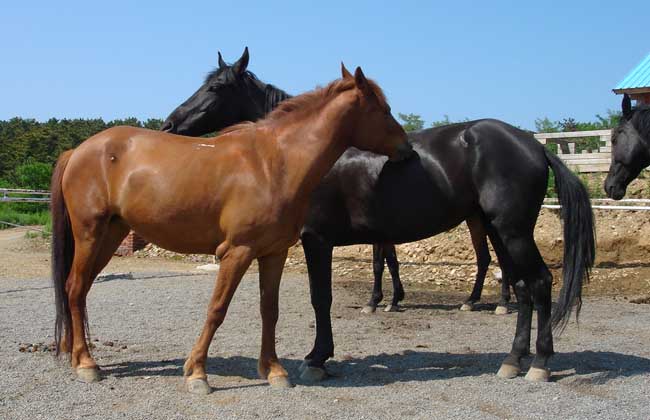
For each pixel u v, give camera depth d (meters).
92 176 5.14
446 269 12.05
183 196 4.91
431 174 5.38
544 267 5.30
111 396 4.71
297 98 5.12
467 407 4.53
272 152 4.93
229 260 4.84
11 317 7.81
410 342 6.80
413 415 4.36
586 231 5.24
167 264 13.92
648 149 7.54
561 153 15.70
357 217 5.54
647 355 6.14
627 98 7.65
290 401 4.63
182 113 7.27
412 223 5.46
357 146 5.19
